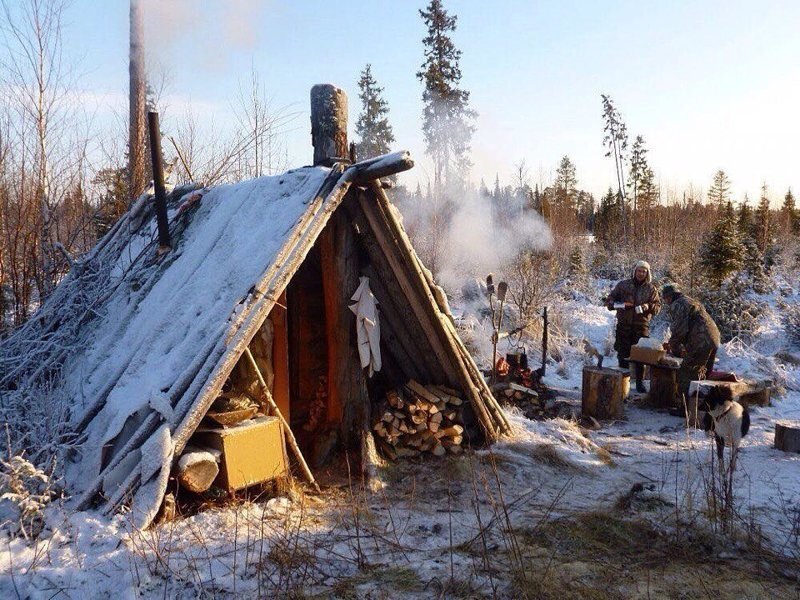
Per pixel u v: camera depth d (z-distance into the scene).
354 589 3.55
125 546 3.83
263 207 5.85
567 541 4.25
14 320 7.75
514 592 3.52
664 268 20.62
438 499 5.12
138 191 10.48
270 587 3.53
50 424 4.84
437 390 6.30
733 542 4.26
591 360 11.87
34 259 8.14
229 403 4.82
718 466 5.52
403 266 5.78
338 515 4.67
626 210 36.91
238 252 5.46
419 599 3.46
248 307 4.71
